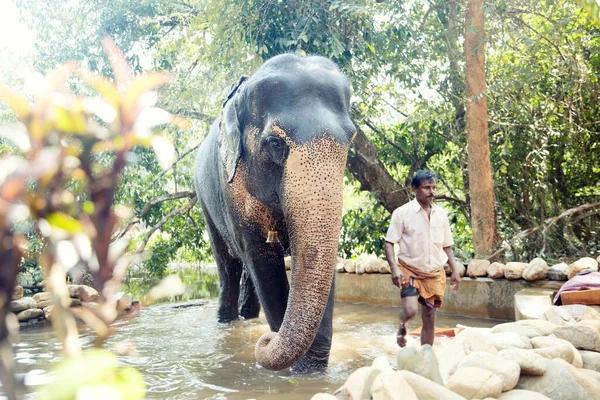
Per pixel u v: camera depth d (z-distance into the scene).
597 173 10.66
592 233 10.74
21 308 6.79
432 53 10.29
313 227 3.91
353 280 8.73
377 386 2.21
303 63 4.41
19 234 0.59
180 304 8.76
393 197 10.45
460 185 11.61
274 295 4.82
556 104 10.30
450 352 3.05
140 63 11.22
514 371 2.62
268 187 4.35
